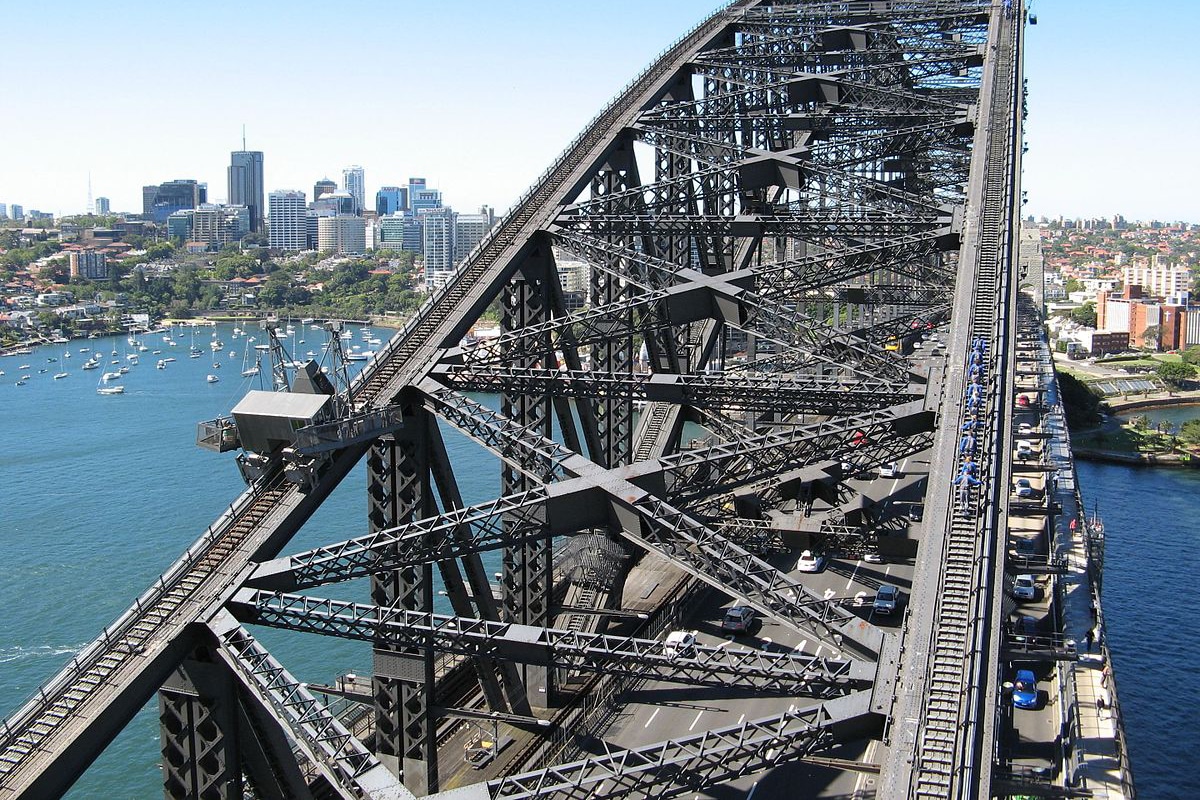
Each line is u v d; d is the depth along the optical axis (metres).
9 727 31.14
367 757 29.59
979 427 39.34
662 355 65.25
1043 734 51.75
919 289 93.69
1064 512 79.38
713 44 88.69
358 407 41.81
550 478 40.41
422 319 51.41
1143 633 105.12
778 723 29.28
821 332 49.78
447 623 34.53
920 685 29.52
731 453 39.94
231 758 34.09
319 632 34.75
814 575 72.44
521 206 62.69
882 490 82.81
